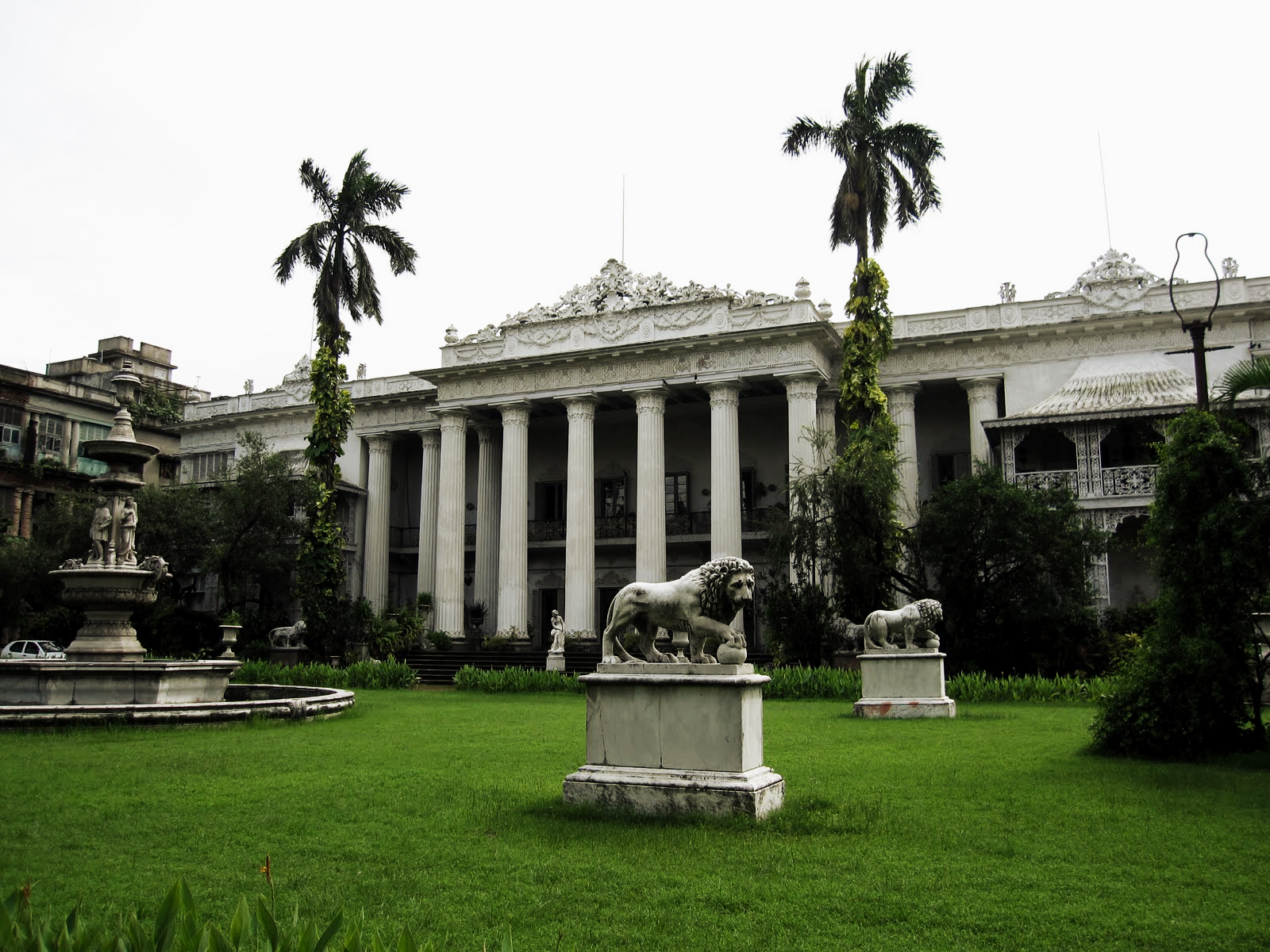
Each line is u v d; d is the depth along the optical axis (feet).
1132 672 34.50
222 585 112.78
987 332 98.02
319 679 81.92
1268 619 41.24
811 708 57.41
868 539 77.97
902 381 101.50
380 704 61.52
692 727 23.13
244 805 23.81
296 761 31.89
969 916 15.15
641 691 23.77
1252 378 34.27
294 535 115.44
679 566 117.19
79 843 19.79
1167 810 22.98
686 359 103.81
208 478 131.85
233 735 39.83
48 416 137.90
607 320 108.17
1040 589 74.28
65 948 8.87
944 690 52.08
